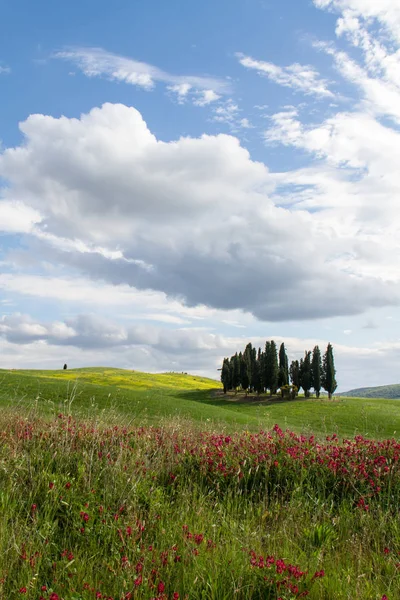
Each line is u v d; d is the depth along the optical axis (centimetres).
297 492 732
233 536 566
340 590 459
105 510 600
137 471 746
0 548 495
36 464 730
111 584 457
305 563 518
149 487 711
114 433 939
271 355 6881
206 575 473
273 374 6812
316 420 3691
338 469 800
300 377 6969
